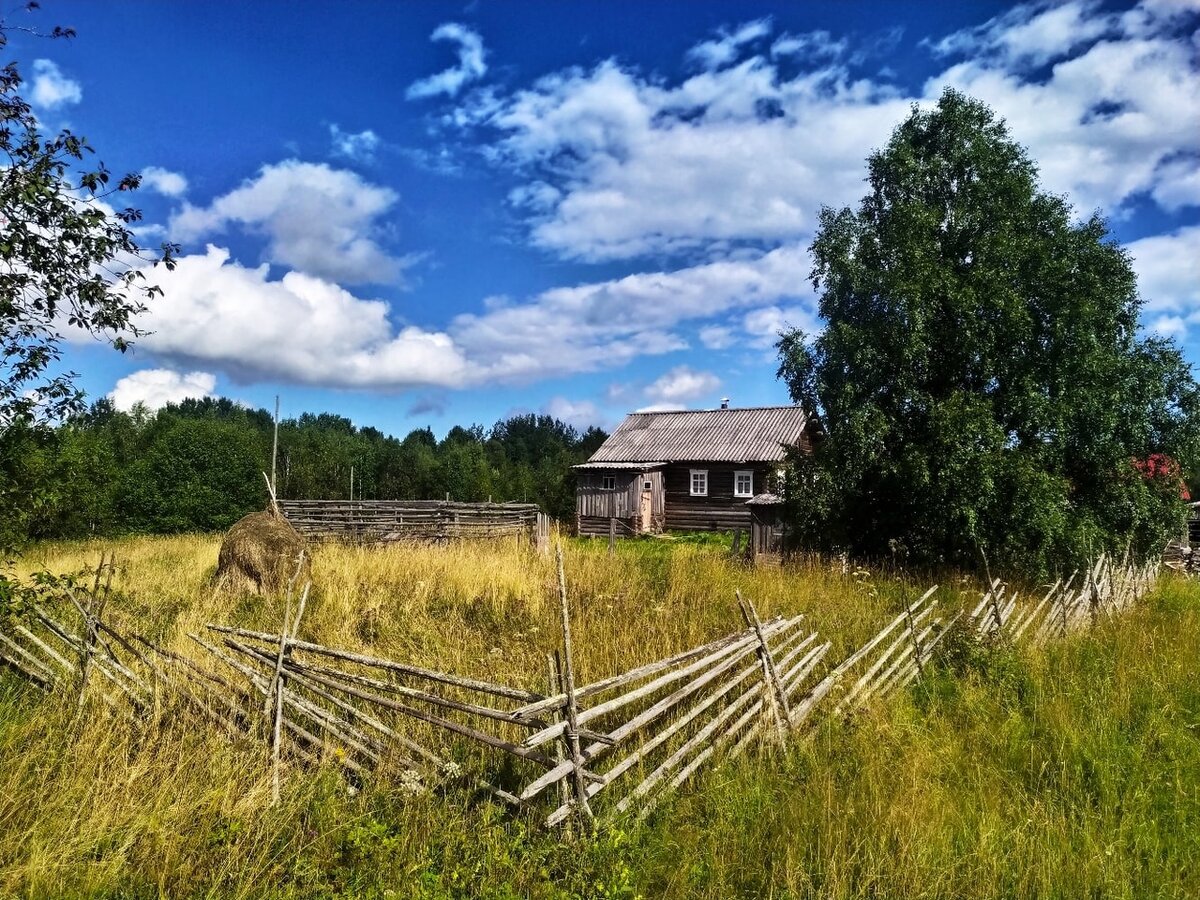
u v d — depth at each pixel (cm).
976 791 483
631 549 1997
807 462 1426
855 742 538
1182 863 418
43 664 520
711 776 471
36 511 614
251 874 345
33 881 325
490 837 376
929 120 1420
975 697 635
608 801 428
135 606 883
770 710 532
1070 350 1262
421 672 429
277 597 984
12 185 530
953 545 1295
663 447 3300
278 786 416
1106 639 870
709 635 783
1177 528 1474
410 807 404
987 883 383
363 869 355
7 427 563
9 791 383
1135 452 1385
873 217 1450
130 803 385
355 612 899
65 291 577
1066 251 1323
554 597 984
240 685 500
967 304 1254
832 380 1383
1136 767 519
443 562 1179
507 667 661
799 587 1065
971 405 1241
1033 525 1204
